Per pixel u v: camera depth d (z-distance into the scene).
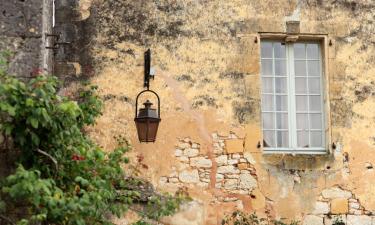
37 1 8.49
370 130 11.16
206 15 11.12
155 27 10.97
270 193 10.75
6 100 7.48
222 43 11.09
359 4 11.52
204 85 10.91
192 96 10.86
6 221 7.77
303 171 10.89
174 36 10.99
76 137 8.13
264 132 11.14
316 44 11.55
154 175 10.53
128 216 10.27
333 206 10.84
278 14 11.31
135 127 10.62
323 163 10.95
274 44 11.45
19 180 7.18
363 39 11.45
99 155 8.18
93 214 7.85
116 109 10.62
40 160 7.82
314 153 11.05
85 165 8.12
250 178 10.74
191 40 11.02
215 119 10.84
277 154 10.91
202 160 10.70
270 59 11.40
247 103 10.97
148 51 10.59
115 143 10.50
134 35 10.90
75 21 10.80
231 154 10.78
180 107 10.80
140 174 10.48
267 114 11.21
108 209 8.68
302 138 11.20
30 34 8.39
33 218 7.24
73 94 10.55
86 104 8.83
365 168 11.04
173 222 10.44
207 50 11.03
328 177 10.93
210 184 10.64
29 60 8.31
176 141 10.70
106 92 10.65
